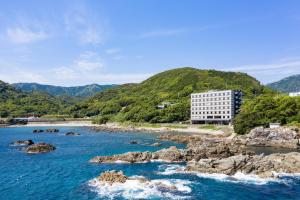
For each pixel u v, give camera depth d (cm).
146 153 9638
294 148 12262
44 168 8650
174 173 7719
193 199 5725
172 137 16538
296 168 7862
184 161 9306
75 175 7712
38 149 12069
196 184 6700
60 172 8100
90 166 8806
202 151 9525
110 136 19612
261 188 6456
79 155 11106
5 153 11575
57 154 11350
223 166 7706
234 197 5903
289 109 15662
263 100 17288
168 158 9450
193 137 15750
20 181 7206
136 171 8000
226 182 6875
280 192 6216
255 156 8338
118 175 6975
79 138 18338
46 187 6662
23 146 13838
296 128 13438
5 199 5916
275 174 7494
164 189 6278
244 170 7606
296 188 6481
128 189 6266
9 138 18538
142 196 5853
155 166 8600
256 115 15950
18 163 9456
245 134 15088
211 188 6419
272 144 12950
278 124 14875
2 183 7031
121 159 9419
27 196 6072
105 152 11931
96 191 6200
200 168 7862
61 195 6069
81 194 6059
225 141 13900
